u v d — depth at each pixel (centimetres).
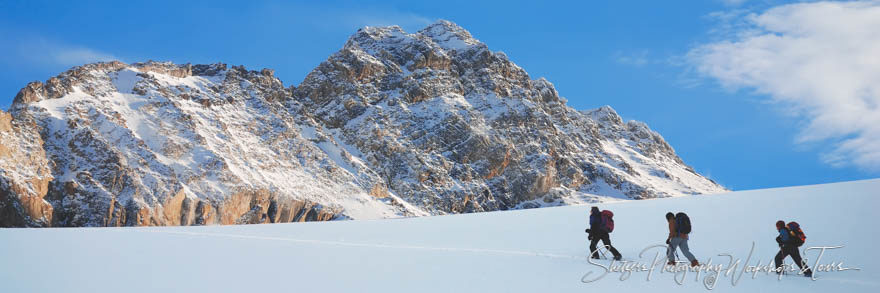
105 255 2195
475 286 1562
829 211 2889
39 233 3147
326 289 1566
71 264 1983
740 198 4178
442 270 1794
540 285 1551
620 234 2592
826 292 1438
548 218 3616
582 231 2766
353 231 3250
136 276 1761
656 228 2767
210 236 2925
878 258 1791
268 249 2350
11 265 1969
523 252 2100
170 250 2330
